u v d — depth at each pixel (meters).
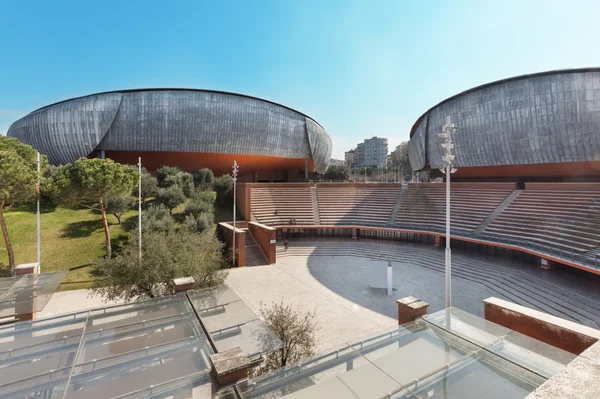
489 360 5.61
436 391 4.91
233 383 5.24
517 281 18.00
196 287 12.79
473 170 37.66
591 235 18.55
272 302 15.85
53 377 5.62
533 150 30.22
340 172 78.88
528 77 29.89
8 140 23.84
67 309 14.85
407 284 18.59
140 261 12.80
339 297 16.53
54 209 27.25
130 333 7.23
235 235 23.28
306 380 5.29
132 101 40.06
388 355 5.95
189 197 33.25
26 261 19.97
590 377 2.19
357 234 33.41
